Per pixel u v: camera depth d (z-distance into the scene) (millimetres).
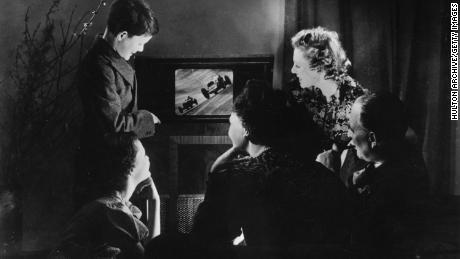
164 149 3658
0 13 3734
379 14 3791
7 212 3605
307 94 3678
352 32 3775
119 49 3471
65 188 3693
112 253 2898
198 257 1947
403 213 3441
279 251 1991
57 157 3699
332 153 3549
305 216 2215
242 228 2256
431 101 3812
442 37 3848
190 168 3660
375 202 3414
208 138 3662
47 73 3709
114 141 3367
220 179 2287
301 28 3746
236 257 1958
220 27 3797
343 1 3762
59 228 3682
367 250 2123
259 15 3797
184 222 3633
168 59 3658
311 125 3211
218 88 3695
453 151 3830
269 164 2334
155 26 3521
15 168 3652
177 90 3676
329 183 2295
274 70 3770
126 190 3336
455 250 3256
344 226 2246
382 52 3777
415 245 3268
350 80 3738
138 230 2988
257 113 2826
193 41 3783
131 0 3473
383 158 3549
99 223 2953
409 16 3844
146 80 3646
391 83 3803
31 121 3680
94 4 3775
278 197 2236
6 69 3717
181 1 3783
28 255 3375
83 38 3760
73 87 3717
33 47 3723
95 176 3381
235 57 3684
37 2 3748
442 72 3836
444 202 3666
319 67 3707
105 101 3361
